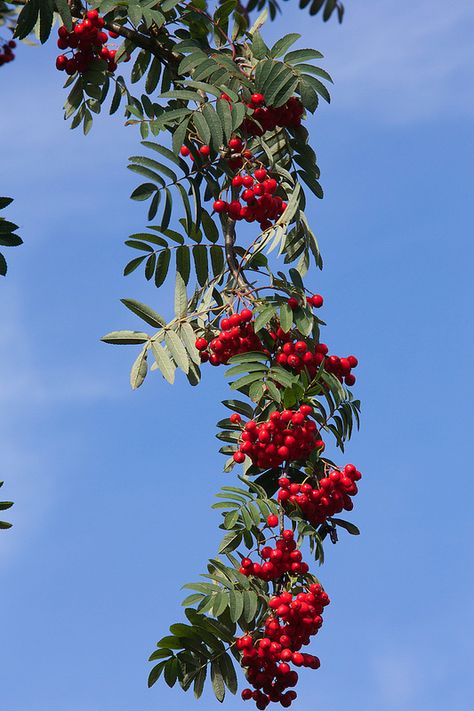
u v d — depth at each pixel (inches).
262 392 163.2
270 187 177.0
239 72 181.3
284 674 154.2
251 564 161.3
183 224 187.6
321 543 162.9
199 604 151.2
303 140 188.5
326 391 170.9
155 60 208.5
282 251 174.2
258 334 175.5
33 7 173.6
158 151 179.2
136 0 189.0
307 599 156.2
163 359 169.9
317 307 176.4
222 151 183.9
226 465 177.8
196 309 184.1
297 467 176.2
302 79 177.0
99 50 201.2
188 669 158.2
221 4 190.4
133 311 174.4
